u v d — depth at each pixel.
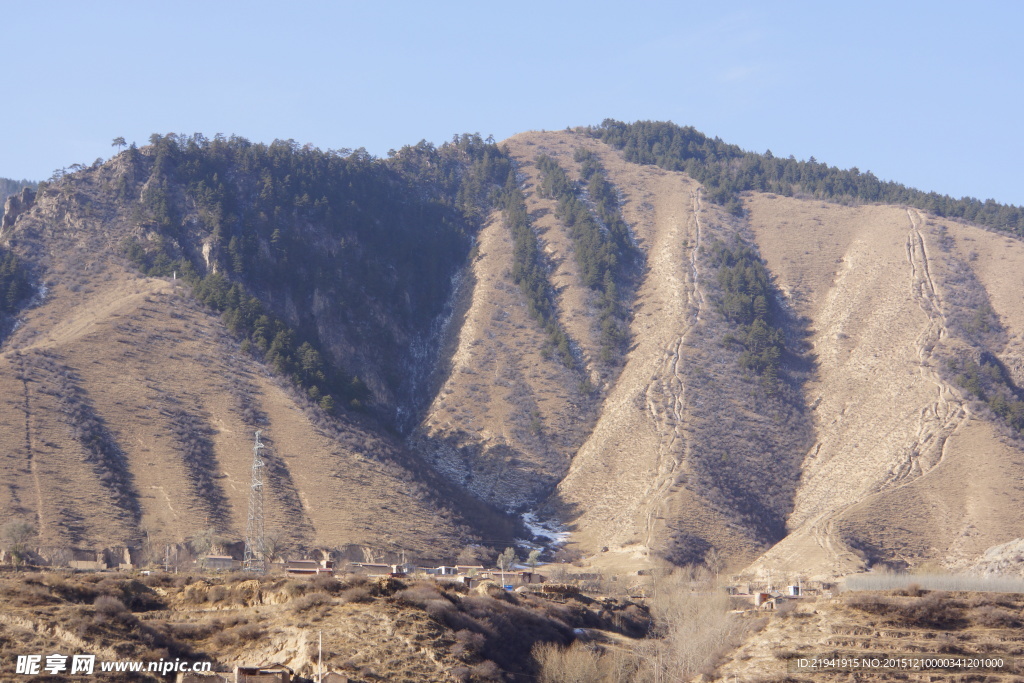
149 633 61.50
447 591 78.69
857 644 67.31
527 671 70.06
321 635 62.78
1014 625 69.00
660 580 116.50
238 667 57.12
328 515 133.50
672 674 70.19
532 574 118.06
